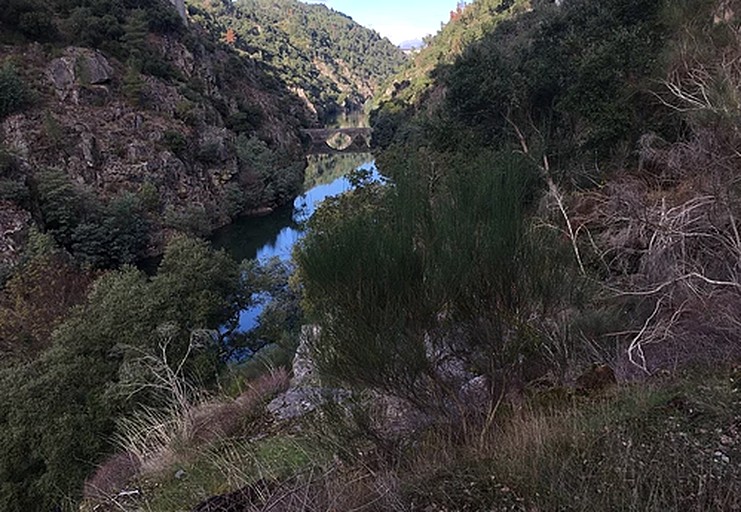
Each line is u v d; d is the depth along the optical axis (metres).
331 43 176.12
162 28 52.94
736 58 5.23
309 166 65.00
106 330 10.66
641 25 9.70
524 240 2.75
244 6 160.50
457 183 2.82
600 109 8.74
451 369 2.96
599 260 5.38
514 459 2.33
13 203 25.03
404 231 2.57
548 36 14.02
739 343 3.48
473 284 2.63
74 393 9.30
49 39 38.22
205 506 2.73
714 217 4.37
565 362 3.23
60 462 8.02
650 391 2.96
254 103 62.78
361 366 2.52
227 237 36.03
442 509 2.09
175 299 12.27
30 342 13.86
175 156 37.09
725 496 1.85
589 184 8.05
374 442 2.70
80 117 34.19
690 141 6.03
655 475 2.01
